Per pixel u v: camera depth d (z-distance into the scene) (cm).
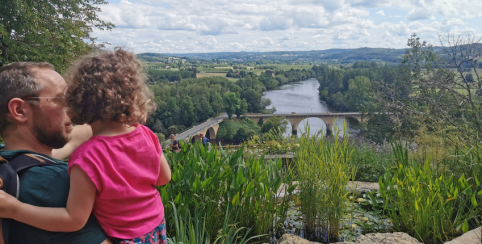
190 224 239
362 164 534
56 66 1225
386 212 379
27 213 102
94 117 112
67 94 114
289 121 9900
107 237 114
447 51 1398
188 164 296
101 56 118
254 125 11919
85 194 104
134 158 116
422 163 445
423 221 308
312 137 390
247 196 316
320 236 333
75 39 1411
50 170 109
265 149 768
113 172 109
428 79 1558
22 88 111
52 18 1359
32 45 1236
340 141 386
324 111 12762
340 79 15375
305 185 346
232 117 12331
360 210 388
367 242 287
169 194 282
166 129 11081
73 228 105
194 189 283
